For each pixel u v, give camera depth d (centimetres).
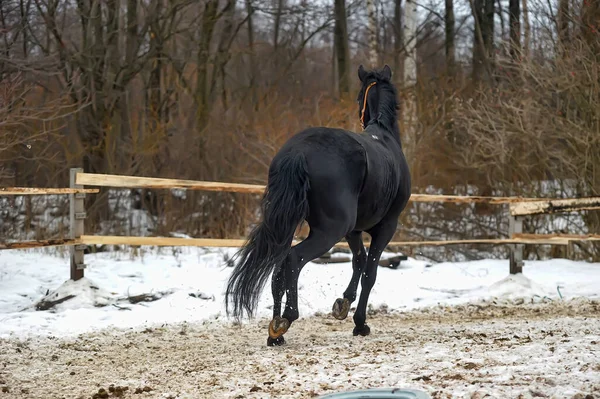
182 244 1146
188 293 1133
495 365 614
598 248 1669
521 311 1097
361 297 857
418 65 2322
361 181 755
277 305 749
